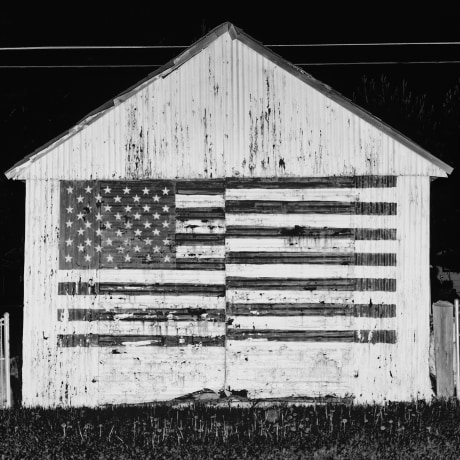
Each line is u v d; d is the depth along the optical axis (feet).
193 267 45.52
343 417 41.98
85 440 38.42
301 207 45.34
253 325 45.42
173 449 36.47
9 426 41.14
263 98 45.19
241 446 36.99
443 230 75.61
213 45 45.29
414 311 44.98
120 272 45.55
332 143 45.06
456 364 44.68
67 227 45.50
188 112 45.29
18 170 45.19
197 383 45.37
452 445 36.78
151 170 45.27
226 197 45.42
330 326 45.29
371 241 45.19
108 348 45.42
